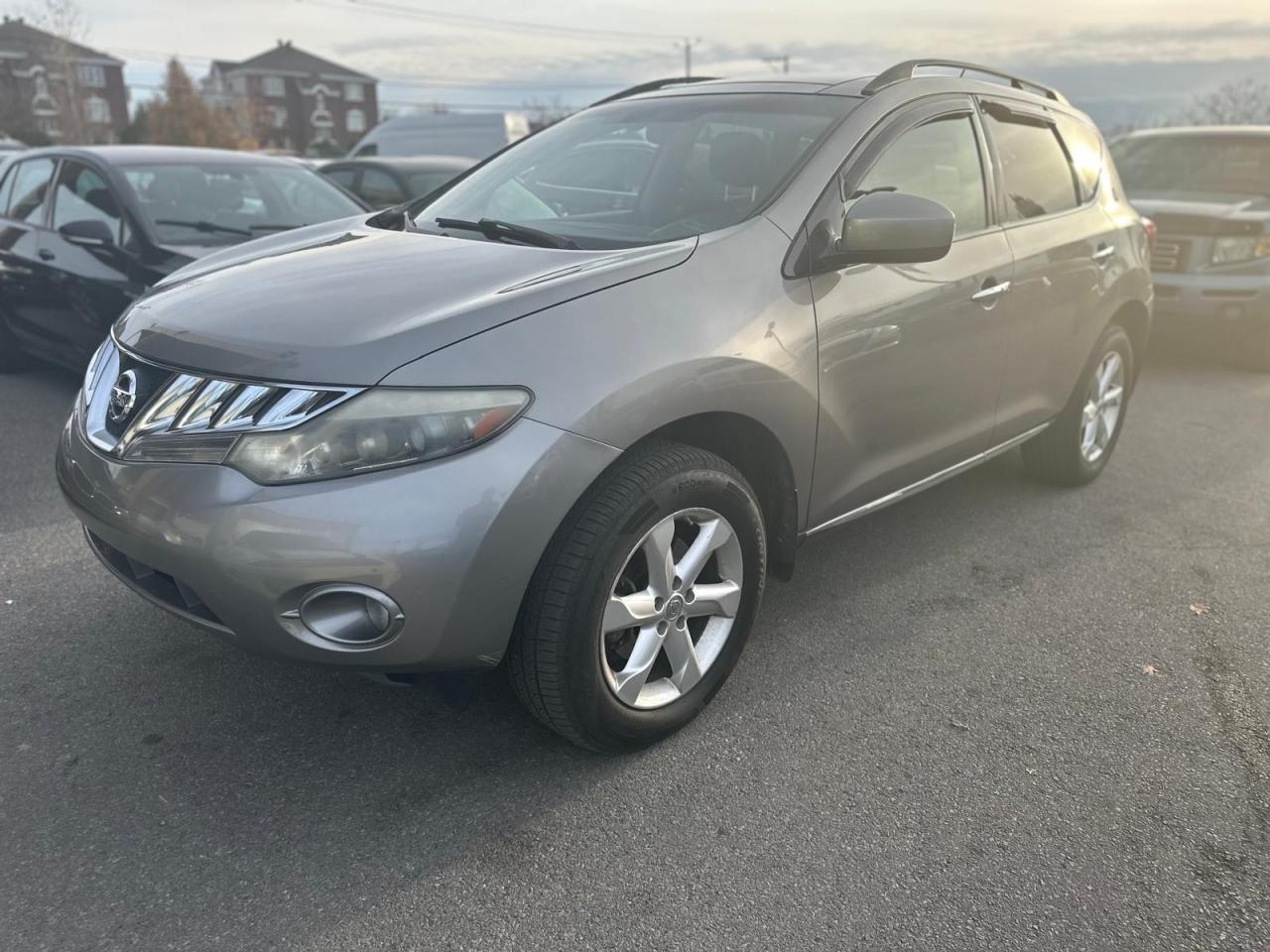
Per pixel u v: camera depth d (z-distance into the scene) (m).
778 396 2.53
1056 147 4.00
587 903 2.04
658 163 3.10
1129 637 3.19
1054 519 4.18
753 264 2.56
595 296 2.27
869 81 3.21
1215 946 1.97
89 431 2.36
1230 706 2.81
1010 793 2.41
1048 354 3.81
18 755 2.45
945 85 3.40
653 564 2.37
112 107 64.56
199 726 2.59
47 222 5.73
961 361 3.27
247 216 5.62
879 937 1.98
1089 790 2.43
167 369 2.22
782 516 2.78
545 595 2.18
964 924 2.01
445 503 1.99
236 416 2.06
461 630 2.08
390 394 2.00
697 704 2.61
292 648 2.06
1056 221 3.83
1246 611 3.38
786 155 2.90
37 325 5.66
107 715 2.63
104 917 1.97
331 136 77.62
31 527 3.82
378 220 3.35
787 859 2.18
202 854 2.15
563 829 2.25
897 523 4.10
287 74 75.00
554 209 3.09
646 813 2.31
